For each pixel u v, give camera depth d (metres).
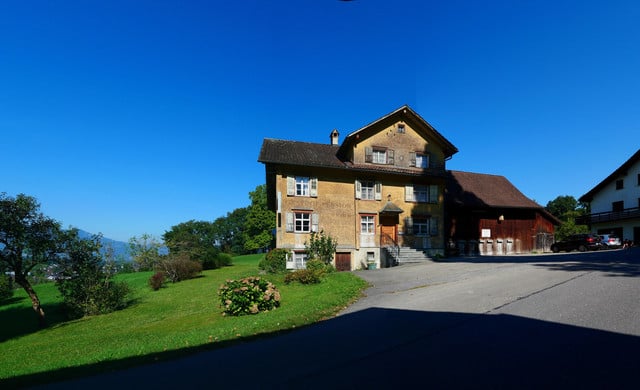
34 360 9.20
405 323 7.34
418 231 27.53
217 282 25.45
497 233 30.39
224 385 4.70
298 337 7.02
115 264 20.36
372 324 7.56
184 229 88.81
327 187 25.50
